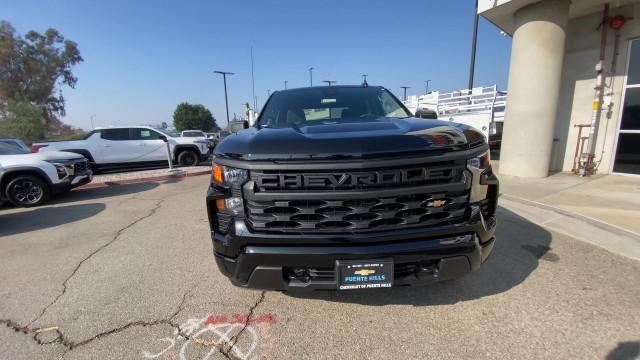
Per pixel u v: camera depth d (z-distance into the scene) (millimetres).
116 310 2506
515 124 6684
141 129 11492
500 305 2396
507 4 6297
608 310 2301
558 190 5535
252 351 2018
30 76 37719
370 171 1867
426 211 1978
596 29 6645
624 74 6410
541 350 1947
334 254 1930
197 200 6262
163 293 2742
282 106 3275
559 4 6012
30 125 28500
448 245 1991
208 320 2342
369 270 1947
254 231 1992
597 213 4234
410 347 2010
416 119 2547
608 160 6762
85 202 6535
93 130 10969
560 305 2375
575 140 7184
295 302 2518
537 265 2982
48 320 2402
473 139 2090
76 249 3848
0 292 2842
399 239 1954
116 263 3387
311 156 1860
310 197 1892
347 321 2277
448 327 2180
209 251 3652
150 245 3883
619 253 3184
